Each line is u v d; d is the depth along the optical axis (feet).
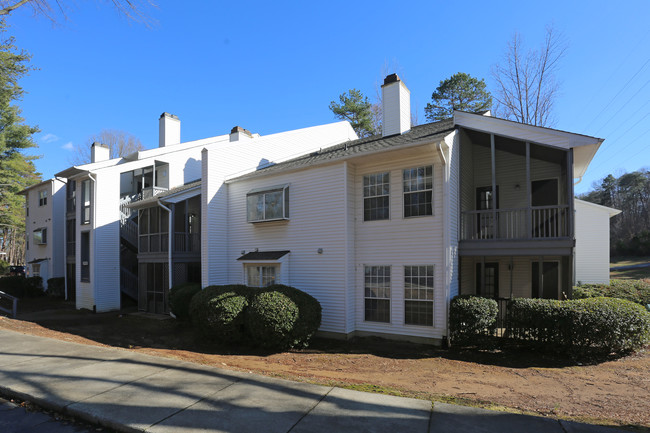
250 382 18.37
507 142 37.60
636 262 131.85
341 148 48.55
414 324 34.19
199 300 35.01
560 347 28.53
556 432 12.91
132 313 54.75
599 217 58.03
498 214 41.19
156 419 14.14
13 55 64.95
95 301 57.93
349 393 16.80
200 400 16.01
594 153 34.04
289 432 13.01
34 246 88.12
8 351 25.17
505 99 78.69
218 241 46.29
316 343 34.71
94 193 59.52
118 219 62.03
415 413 14.52
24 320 47.26
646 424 14.88
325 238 38.24
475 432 12.88
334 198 37.83
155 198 50.42
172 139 71.61
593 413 16.70
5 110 91.97
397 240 35.55
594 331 27.17
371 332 36.37
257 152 52.19
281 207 41.06
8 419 15.23
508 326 31.19
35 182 114.01
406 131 43.80
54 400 16.15
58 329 41.73
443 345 32.24
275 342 31.27
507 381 22.67
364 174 38.01
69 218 71.10
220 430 13.19
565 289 38.47
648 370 25.25
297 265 40.14
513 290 42.65
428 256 33.83
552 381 22.67
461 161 37.27
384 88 44.55
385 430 13.07
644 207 170.50
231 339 33.35
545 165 39.55
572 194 31.55
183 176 67.67
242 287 36.11
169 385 17.97
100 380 18.80
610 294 44.16
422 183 34.71
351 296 36.99
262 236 43.83
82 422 14.83
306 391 17.06
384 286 36.11
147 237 56.29
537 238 32.94
